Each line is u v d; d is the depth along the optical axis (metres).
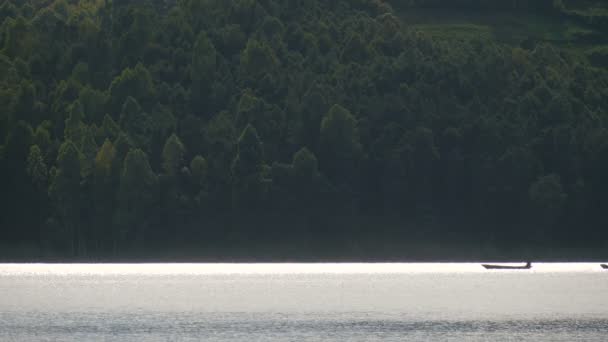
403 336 173.38
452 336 173.75
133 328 180.50
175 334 173.38
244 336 171.38
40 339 166.75
